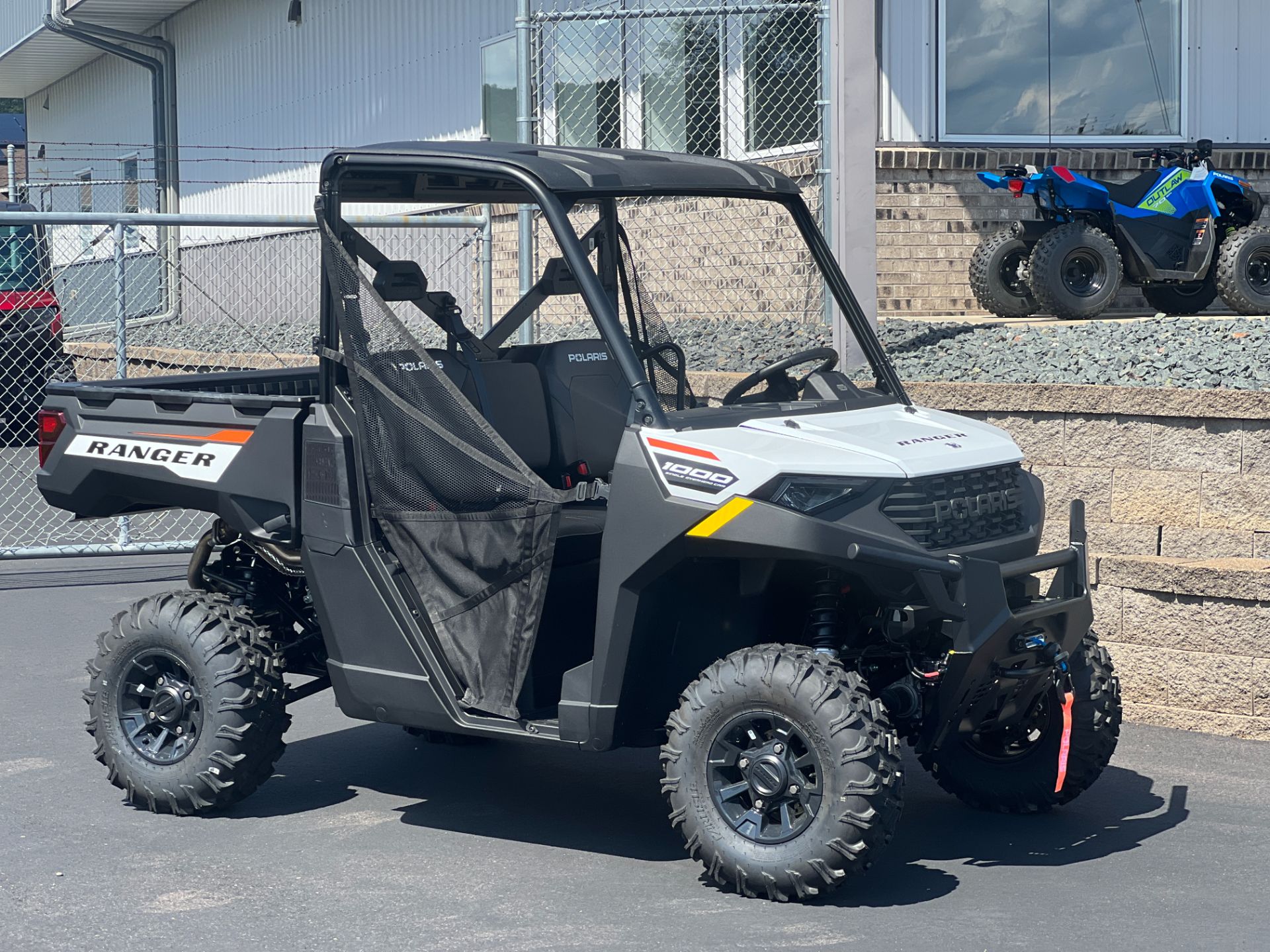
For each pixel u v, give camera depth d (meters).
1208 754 6.28
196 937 4.37
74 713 6.87
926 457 4.76
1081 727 5.34
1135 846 5.18
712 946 4.26
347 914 4.54
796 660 4.54
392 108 18.50
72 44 27.19
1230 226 11.62
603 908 4.58
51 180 31.88
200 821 5.47
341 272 5.24
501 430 5.64
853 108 9.14
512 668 4.94
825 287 6.10
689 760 4.66
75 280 24.75
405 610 5.13
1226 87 13.27
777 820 4.68
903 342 9.38
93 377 16.41
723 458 4.57
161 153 25.33
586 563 5.34
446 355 5.43
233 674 5.40
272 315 19.55
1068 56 12.90
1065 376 8.23
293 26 20.84
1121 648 6.77
